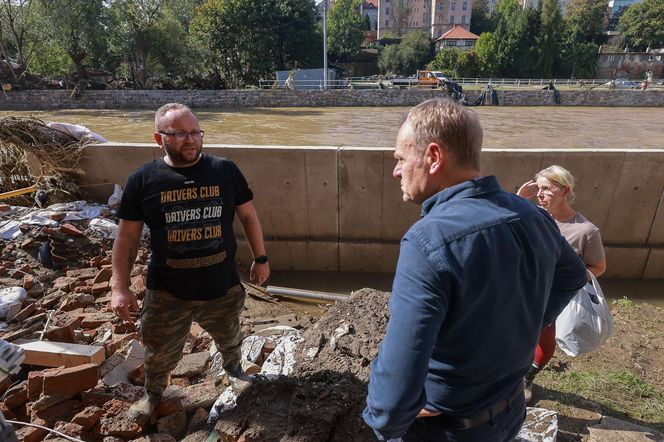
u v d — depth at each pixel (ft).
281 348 11.41
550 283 4.82
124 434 8.95
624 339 14.20
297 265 21.85
